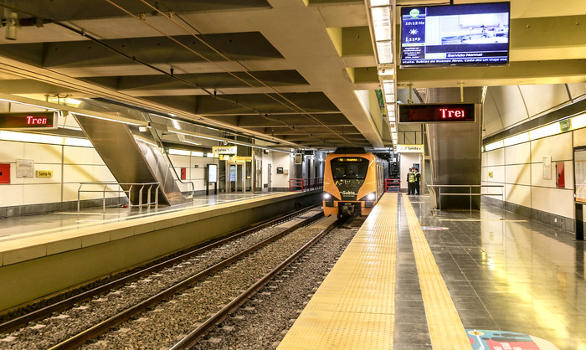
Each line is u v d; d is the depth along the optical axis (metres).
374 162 19.25
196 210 14.13
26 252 7.03
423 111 9.52
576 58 8.31
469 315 4.91
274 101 13.25
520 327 4.51
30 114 10.56
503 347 3.99
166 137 20.98
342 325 4.56
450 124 14.95
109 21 6.09
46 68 8.45
